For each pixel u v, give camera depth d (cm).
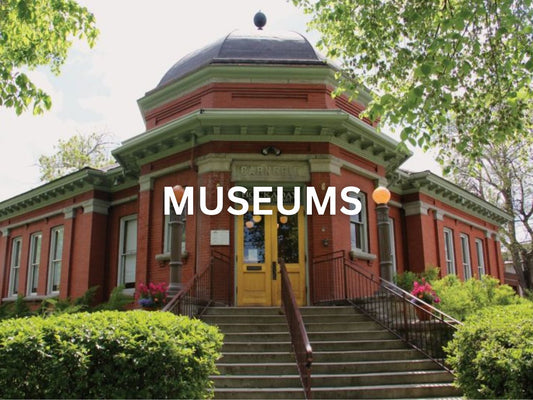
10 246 2134
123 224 1677
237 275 1216
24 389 496
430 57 781
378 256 1394
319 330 966
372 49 1001
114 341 518
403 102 778
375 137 1349
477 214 2314
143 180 1417
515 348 532
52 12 960
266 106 1340
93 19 995
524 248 2867
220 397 722
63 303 1394
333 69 1359
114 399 492
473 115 969
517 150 2369
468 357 586
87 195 1727
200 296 1113
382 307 1012
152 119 1498
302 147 1277
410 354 870
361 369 813
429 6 850
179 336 551
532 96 906
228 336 923
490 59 893
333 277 1193
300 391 727
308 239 1235
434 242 1870
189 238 1259
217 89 1353
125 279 1617
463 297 1146
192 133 1268
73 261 1720
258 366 802
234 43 1467
